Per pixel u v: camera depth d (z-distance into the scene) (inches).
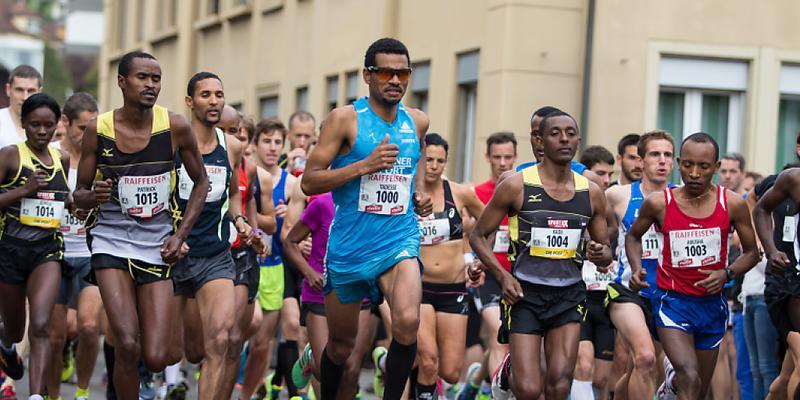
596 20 1401.3
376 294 690.8
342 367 730.8
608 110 1402.6
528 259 699.4
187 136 679.7
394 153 650.2
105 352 880.9
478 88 1464.1
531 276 697.0
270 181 915.4
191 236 759.1
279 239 965.2
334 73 1818.4
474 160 1461.6
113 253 676.1
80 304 893.2
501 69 1414.9
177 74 2428.6
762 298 926.4
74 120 896.3
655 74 1403.8
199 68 2368.4
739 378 983.0
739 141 1429.6
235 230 828.6
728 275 745.0
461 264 847.7
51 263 801.6
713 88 1421.0
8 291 806.5
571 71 1423.5
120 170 671.8
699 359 764.6
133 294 680.4
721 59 1421.0
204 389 748.0
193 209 686.5
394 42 663.1
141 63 660.1
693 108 1422.2
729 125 1429.6
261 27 2102.6
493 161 962.7
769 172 1421.0
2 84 3843.5
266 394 991.0
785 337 788.0
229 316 759.1
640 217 754.2
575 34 1423.5
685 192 745.0
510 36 1409.9
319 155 662.5
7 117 953.5
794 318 776.3
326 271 691.4
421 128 694.5
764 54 1421.0
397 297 660.1
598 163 965.2
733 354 1042.1
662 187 821.2
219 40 2279.8
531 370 687.1
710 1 1412.4
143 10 2672.2
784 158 1441.9
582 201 700.7
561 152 693.9
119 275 674.8
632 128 1402.6
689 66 1416.1
